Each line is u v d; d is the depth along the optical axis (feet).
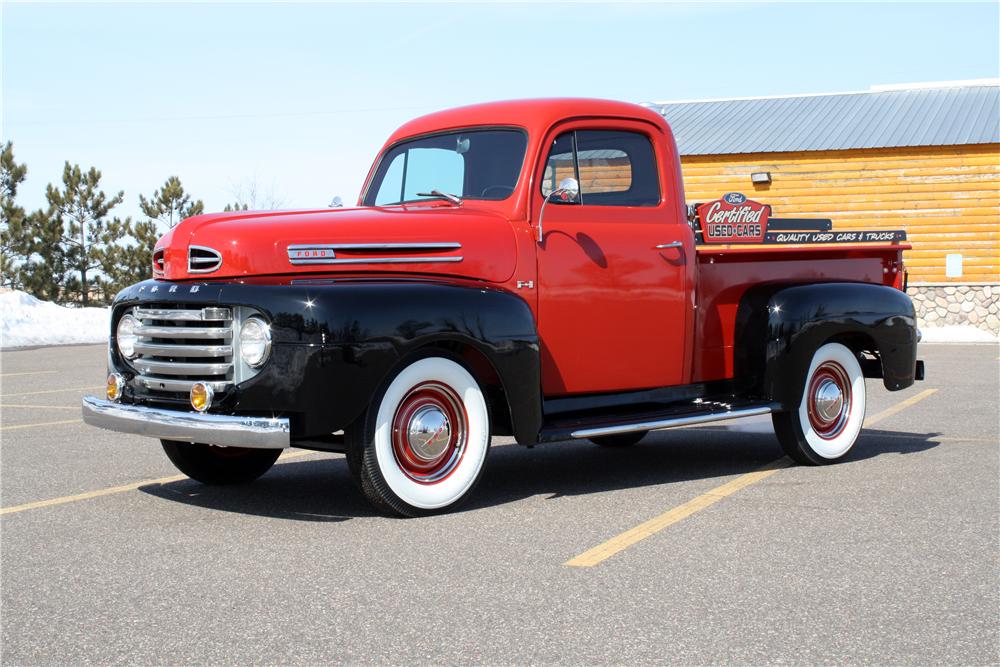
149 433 16.90
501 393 19.21
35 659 11.03
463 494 17.85
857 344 23.94
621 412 20.40
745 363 22.34
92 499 19.24
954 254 81.92
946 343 71.15
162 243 18.31
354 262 17.54
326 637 11.62
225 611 12.52
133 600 12.98
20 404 35.76
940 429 28.53
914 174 82.12
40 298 103.14
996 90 90.63
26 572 14.25
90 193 109.50
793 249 22.97
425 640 11.50
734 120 90.43
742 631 11.76
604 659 10.92
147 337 17.69
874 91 94.32
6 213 100.53
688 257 21.24
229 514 17.85
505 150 19.90
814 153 83.30
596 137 20.44
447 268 18.25
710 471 22.29
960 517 17.40
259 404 16.44
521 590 13.28
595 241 19.94
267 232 17.21
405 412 17.25
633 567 14.33
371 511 18.06
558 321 19.45
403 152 21.68
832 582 13.64
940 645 11.34
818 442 22.63
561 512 17.88
